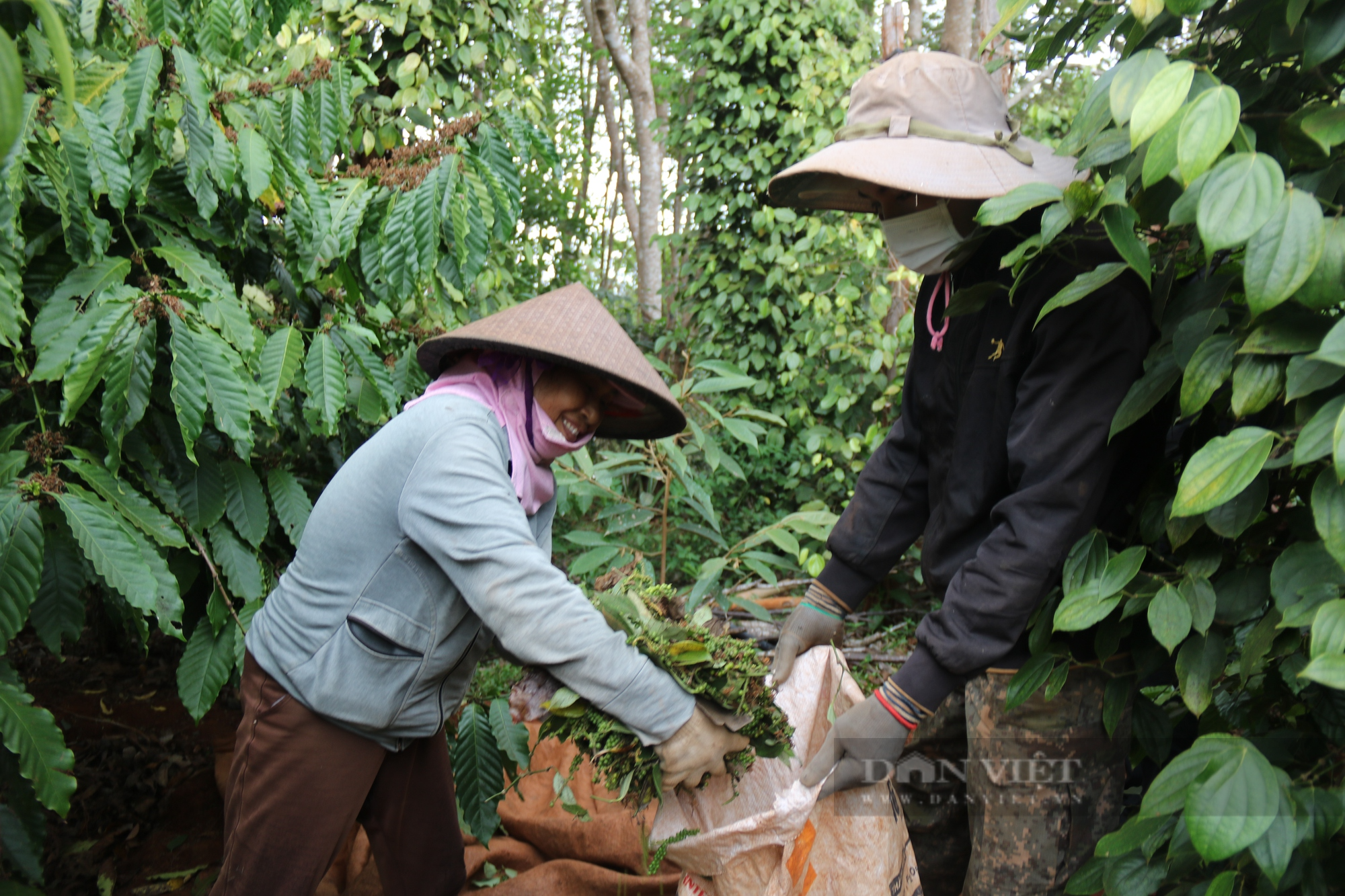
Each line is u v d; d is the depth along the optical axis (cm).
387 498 130
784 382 477
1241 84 112
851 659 316
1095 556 127
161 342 168
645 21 682
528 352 129
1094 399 128
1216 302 112
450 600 134
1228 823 90
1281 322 96
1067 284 132
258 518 179
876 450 179
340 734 137
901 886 143
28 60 153
